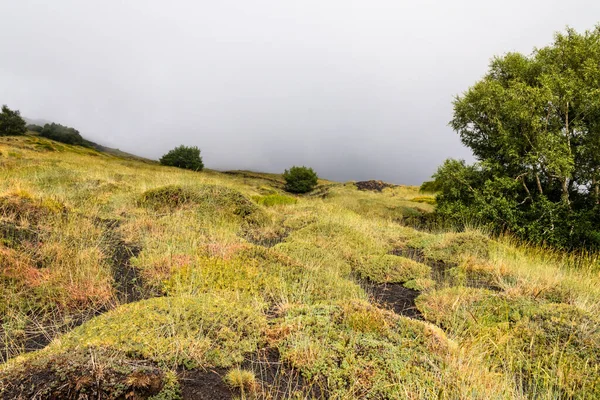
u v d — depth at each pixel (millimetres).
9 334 3895
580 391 3439
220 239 8016
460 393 3057
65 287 5012
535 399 3383
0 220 6578
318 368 3412
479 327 4637
